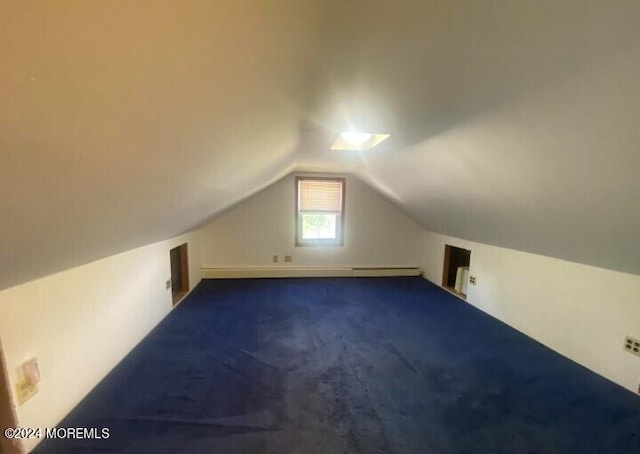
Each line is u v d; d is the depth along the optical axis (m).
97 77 0.49
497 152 1.51
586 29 0.71
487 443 1.49
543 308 2.55
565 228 1.88
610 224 1.56
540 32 0.75
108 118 0.61
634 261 1.78
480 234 3.08
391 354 2.34
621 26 0.67
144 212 1.54
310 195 4.27
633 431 1.58
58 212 0.90
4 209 0.70
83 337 1.74
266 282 4.09
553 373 2.12
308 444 1.46
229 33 0.58
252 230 4.22
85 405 1.68
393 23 0.71
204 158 1.27
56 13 0.35
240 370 2.07
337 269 4.42
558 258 2.40
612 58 0.76
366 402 1.78
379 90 1.09
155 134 0.81
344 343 2.50
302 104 1.19
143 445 1.42
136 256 2.37
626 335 1.96
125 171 0.92
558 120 1.08
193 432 1.51
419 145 1.88
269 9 0.56
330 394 1.84
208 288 3.81
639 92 0.83
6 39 0.35
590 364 2.17
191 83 0.68
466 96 1.12
